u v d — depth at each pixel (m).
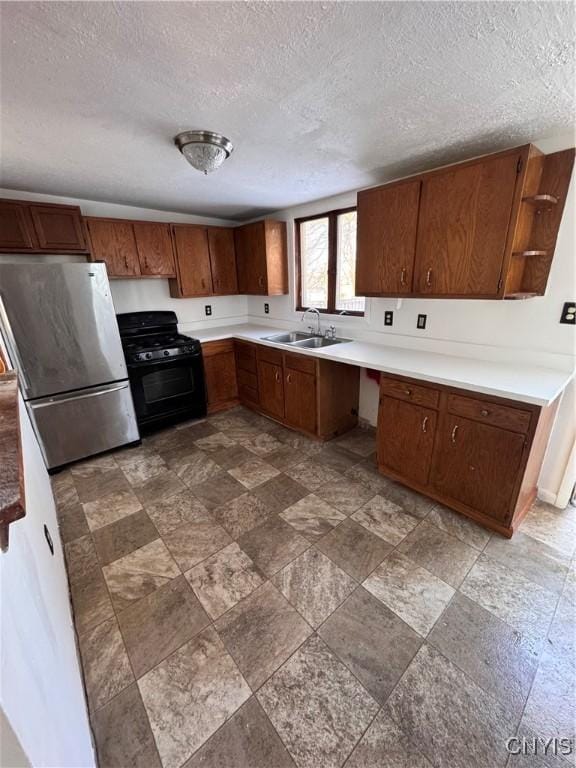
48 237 2.64
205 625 1.45
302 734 1.09
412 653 1.32
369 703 1.17
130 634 1.42
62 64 1.10
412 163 2.11
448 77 1.20
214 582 1.65
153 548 1.87
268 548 1.85
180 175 2.31
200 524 2.05
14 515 0.53
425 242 2.04
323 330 3.34
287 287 3.68
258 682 1.24
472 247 1.86
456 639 1.36
